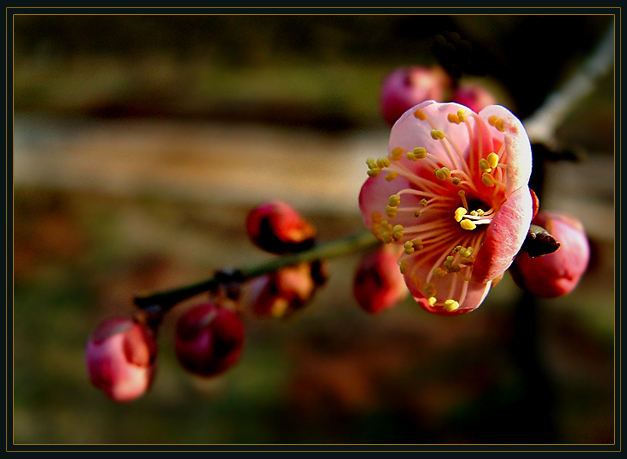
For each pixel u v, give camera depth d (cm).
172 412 34
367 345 39
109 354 21
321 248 21
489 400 31
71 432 33
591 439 29
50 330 40
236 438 32
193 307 21
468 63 22
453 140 20
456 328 38
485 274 20
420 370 36
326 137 57
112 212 51
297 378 36
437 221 21
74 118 63
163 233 50
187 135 59
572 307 39
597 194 42
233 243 49
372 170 20
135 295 21
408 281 20
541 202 22
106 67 64
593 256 40
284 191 52
